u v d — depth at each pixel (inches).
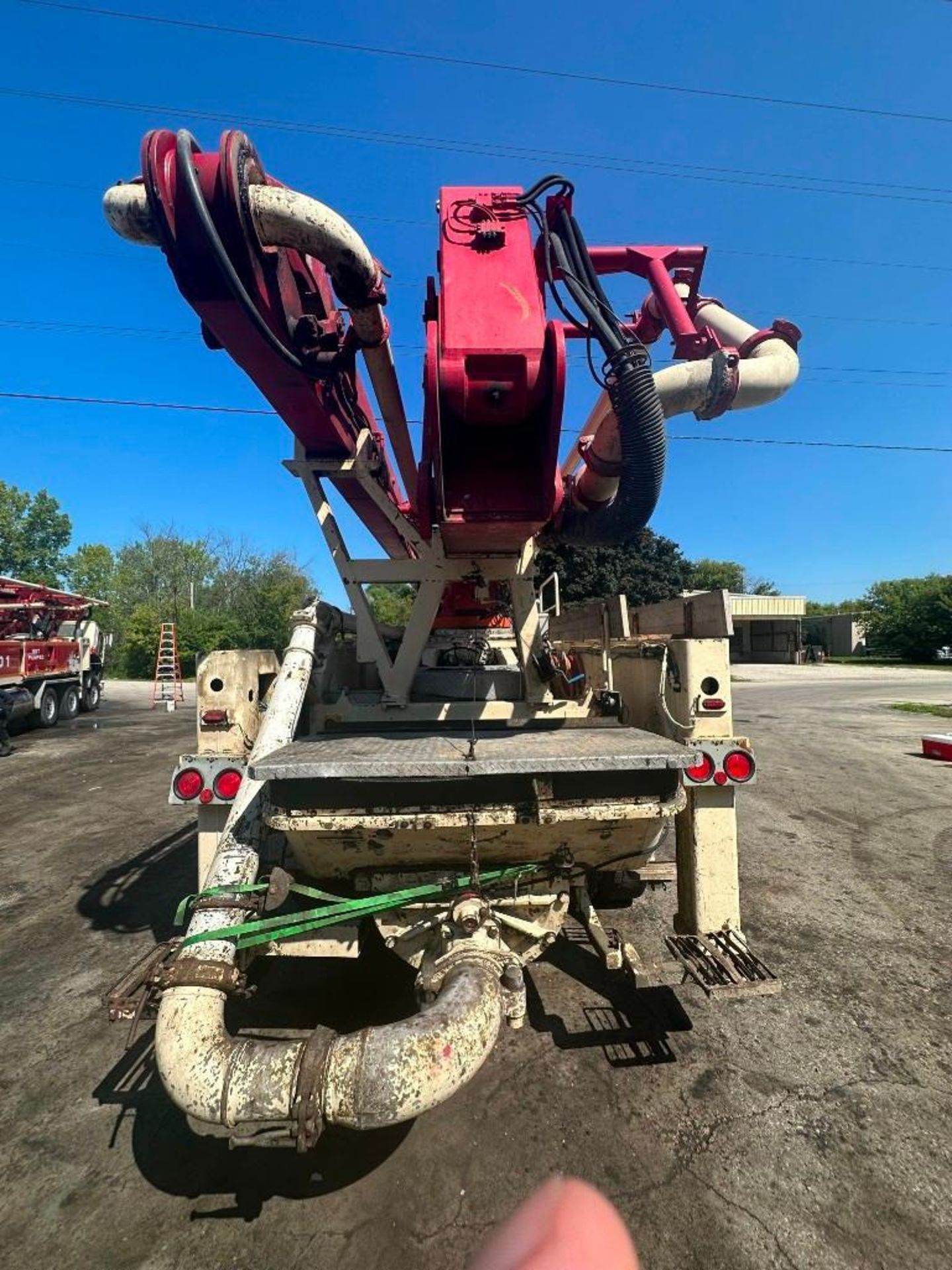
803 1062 109.4
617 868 111.9
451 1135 93.4
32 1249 76.1
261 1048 67.4
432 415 101.8
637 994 131.3
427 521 126.2
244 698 124.3
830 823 256.1
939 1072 106.8
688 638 124.3
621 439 112.4
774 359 151.5
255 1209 81.7
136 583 2053.4
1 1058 112.8
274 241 96.7
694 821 119.9
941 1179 84.7
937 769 357.1
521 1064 109.3
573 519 145.0
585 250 117.6
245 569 2017.7
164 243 89.7
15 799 310.7
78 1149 91.7
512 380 98.2
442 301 101.5
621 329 114.3
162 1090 104.3
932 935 158.4
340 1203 82.5
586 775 92.8
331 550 156.6
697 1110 98.0
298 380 115.3
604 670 168.6
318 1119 63.3
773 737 472.1
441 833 95.7
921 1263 72.9
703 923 118.6
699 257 168.9
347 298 105.3
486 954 86.3
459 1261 74.0
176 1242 77.1
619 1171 86.5
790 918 167.9
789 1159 88.2
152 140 85.9
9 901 184.9
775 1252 74.4
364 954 147.1
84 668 684.7
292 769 83.6
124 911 177.3
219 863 92.4
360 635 156.8
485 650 208.4
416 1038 67.2
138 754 437.7
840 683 999.0
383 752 96.3
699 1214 79.7
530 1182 84.9
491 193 117.7
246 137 94.3
